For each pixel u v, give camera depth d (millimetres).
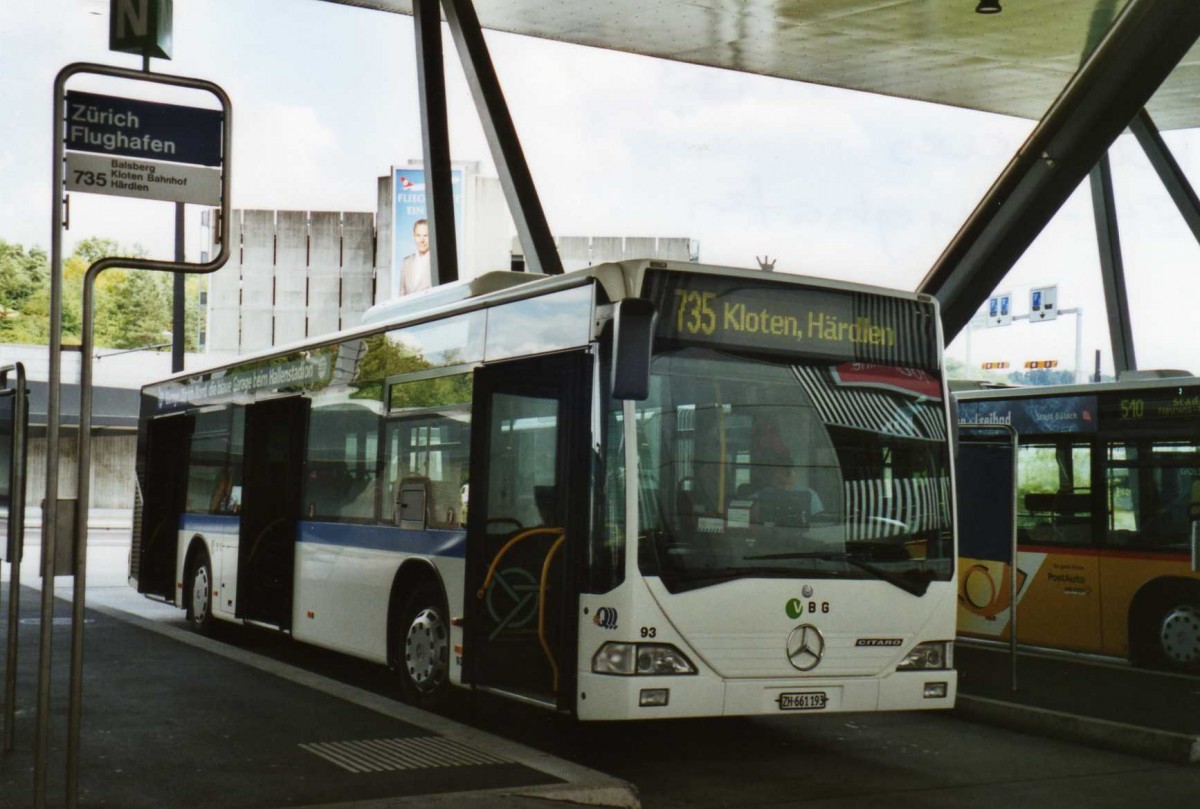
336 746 8086
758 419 8352
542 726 9828
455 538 9570
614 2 18828
